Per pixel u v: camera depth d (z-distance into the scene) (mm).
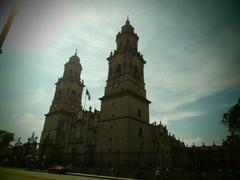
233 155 27094
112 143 45875
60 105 70250
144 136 49906
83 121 59500
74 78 77438
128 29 61938
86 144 53969
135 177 31578
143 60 61281
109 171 35562
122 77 53375
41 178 21219
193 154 54781
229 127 33625
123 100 49500
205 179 24438
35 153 62500
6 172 27016
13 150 67125
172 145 65562
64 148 60375
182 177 27281
